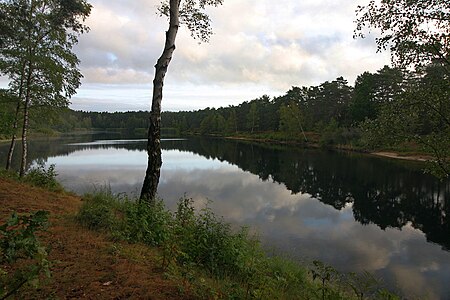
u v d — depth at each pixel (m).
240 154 44.56
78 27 13.84
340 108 65.81
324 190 21.48
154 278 4.05
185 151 48.50
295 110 70.00
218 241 5.79
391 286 8.62
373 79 54.41
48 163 29.12
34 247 2.34
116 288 3.61
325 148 55.12
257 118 88.94
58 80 13.62
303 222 14.20
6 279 2.99
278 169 30.42
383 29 6.75
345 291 6.46
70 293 3.36
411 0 6.16
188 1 9.24
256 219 14.30
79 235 5.30
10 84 13.25
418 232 13.33
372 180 25.06
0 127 13.30
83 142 63.34
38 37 13.25
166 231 5.95
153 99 7.95
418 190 21.70
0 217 5.85
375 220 14.93
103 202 9.25
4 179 10.16
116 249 4.79
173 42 8.14
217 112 116.81
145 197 7.70
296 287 5.34
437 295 8.25
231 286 4.12
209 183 22.52
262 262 6.38
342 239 12.18
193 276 4.21
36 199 8.08
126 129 156.12
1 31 11.82
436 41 6.21
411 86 7.07
